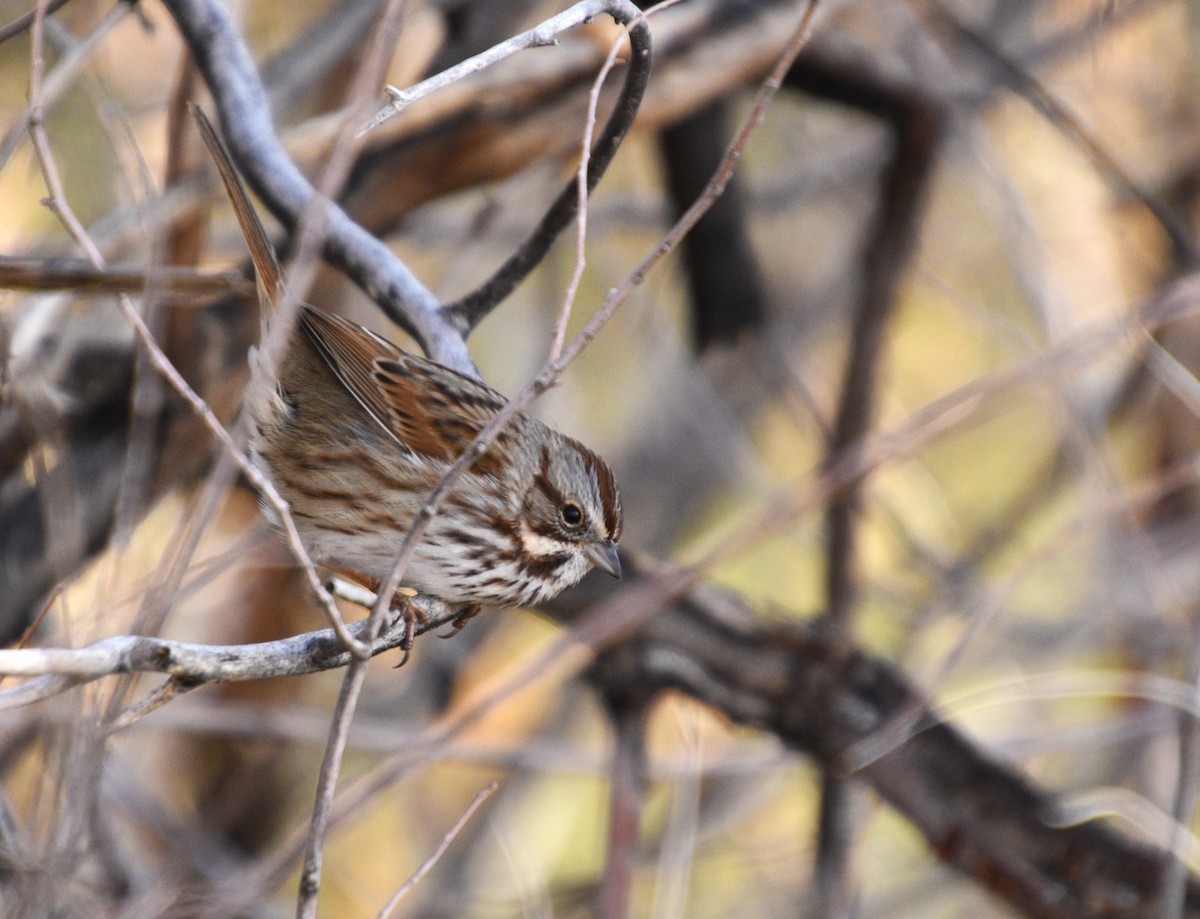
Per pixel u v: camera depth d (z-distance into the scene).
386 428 7.73
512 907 13.30
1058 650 14.12
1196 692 9.00
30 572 9.19
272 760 13.74
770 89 5.39
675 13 11.45
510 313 14.64
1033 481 14.91
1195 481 13.71
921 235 13.45
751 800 13.91
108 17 7.33
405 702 14.68
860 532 12.60
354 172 10.66
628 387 15.03
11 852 6.32
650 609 9.81
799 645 10.70
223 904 9.16
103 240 9.35
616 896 10.18
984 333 15.23
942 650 14.25
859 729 10.69
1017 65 13.03
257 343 9.15
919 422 10.13
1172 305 10.27
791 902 13.20
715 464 14.49
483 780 14.55
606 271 14.66
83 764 5.85
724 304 14.23
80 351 9.42
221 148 7.38
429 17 11.91
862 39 12.70
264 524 8.97
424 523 5.14
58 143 11.93
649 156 15.31
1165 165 14.62
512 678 11.37
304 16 13.63
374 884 14.13
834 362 15.67
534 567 8.10
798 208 15.45
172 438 9.55
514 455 7.92
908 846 14.84
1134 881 10.65
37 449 7.39
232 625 13.53
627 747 10.54
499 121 10.93
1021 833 10.75
